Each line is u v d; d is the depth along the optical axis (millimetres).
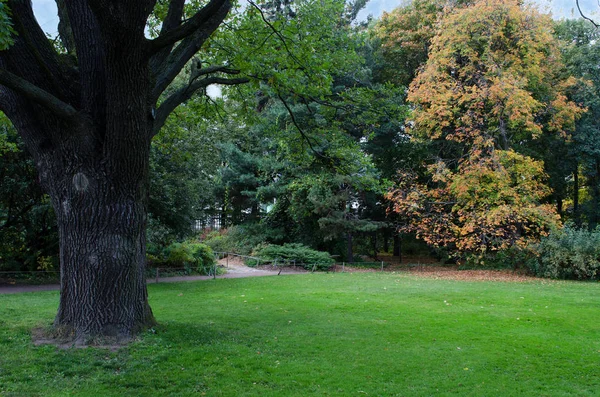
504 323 9211
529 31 21109
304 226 27062
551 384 5727
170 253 19781
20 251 17453
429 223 22547
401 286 15422
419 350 7109
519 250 21266
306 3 11773
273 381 5543
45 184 7090
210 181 24297
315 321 9164
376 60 25547
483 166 20500
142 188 7250
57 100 6332
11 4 6254
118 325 6961
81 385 5203
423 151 25562
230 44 10414
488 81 21516
